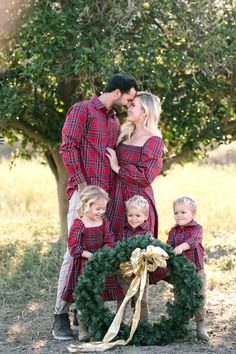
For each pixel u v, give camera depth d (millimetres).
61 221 11391
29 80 9852
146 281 6645
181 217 6590
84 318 6398
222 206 13727
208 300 7996
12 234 12312
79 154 6727
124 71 9273
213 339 6613
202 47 9711
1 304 7957
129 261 6395
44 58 9438
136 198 6543
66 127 6672
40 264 9523
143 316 6676
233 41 9844
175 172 17922
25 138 11812
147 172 6602
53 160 11586
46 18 9297
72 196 6750
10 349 6406
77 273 6621
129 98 6727
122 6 9586
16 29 9844
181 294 6422
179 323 6453
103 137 6707
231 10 10109
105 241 6613
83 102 6754
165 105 10547
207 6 9789
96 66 9203
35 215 14547
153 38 9695
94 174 6676
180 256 6484
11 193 15562
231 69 10500
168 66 10094
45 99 10641
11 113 9781
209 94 10930
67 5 9828
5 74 10094
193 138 10844
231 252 10617
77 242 6516
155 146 6652
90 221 6551
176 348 6312
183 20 9750
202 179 16969
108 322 6402
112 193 6766
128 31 10047
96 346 6223
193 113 10820
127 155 6699
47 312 7645
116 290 6668
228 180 16688
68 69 9297
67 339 6668
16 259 9867
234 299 8023
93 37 9469
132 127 6754
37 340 6680
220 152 23188
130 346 6371
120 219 6734
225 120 11273
